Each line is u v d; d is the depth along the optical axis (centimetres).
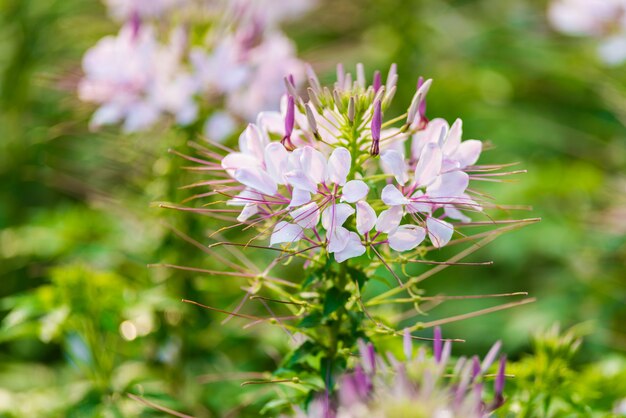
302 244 70
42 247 96
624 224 99
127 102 87
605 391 80
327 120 68
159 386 86
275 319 70
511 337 101
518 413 76
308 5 103
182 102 86
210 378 84
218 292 89
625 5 104
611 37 106
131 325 86
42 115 110
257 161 69
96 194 91
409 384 64
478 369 66
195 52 86
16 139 111
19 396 86
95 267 91
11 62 112
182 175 87
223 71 85
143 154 89
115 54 87
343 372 69
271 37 89
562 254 106
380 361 66
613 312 100
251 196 69
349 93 69
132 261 88
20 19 111
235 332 87
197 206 86
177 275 87
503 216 108
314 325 69
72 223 94
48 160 109
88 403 81
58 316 82
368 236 68
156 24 89
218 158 74
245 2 88
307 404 69
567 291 103
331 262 68
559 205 112
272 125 70
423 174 67
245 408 83
